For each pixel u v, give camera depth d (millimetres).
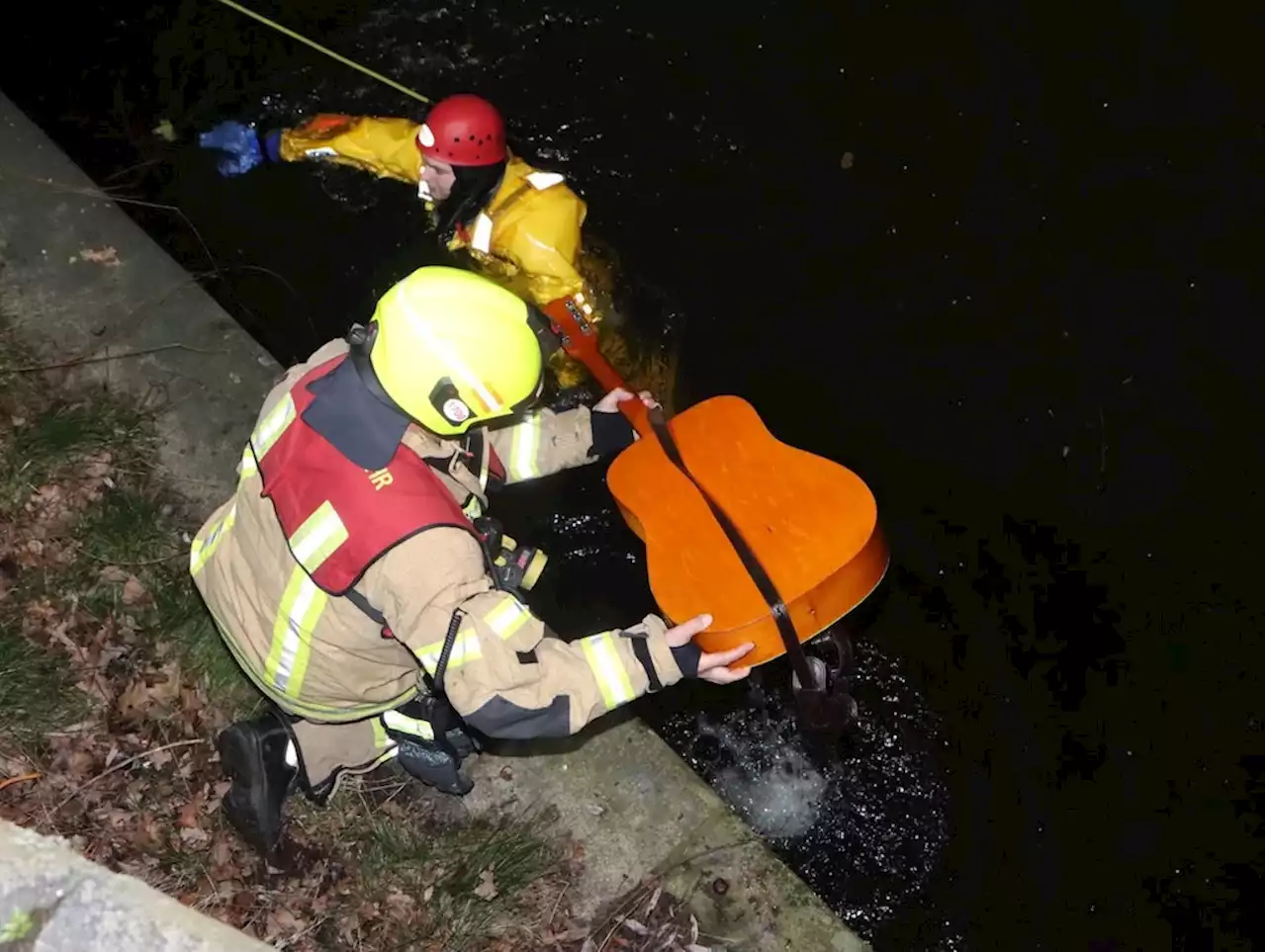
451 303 2078
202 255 4352
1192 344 4473
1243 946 3371
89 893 1692
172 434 3492
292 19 4980
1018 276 4605
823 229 4629
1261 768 3598
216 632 3090
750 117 4898
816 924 2926
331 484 2115
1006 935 3355
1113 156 4988
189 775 2896
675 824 3021
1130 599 3867
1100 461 4160
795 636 2654
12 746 2795
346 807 2922
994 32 5289
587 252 4391
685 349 4234
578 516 3838
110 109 4746
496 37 5004
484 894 2840
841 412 4188
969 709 3648
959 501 4039
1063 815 3518
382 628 2260
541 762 3074
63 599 3076
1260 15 5473
